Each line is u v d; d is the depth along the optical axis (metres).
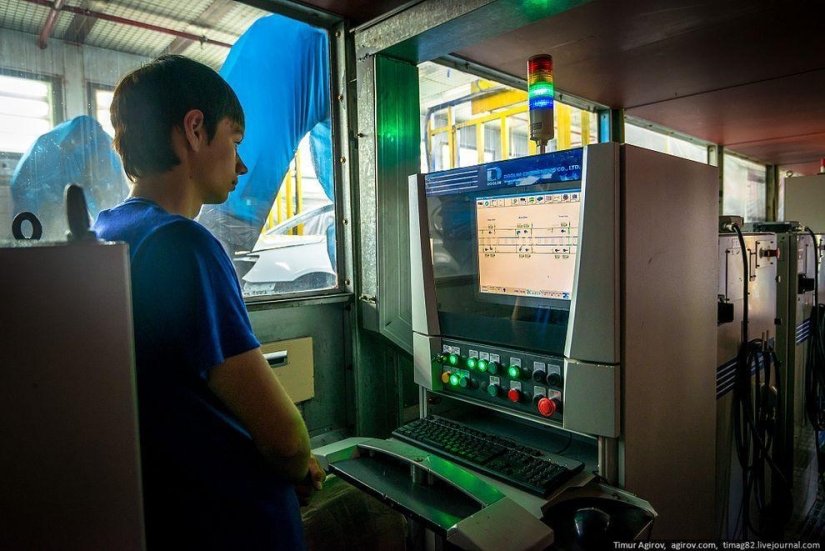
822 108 3.31
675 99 3.09
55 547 0.48
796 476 2.54
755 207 5.48
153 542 0.71
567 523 1.06
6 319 0.45
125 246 0.51
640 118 3.58
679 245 1.25
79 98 1.43
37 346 0.46
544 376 1.21
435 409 1.55
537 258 1.23
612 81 2.74
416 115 1.84
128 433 0.51
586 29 2.04
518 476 1.14
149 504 0.70
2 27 1.32
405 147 1.80
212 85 0.80
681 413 1.29
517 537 0.92
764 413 1.91
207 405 0.73
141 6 1.50
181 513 0.70
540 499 1.07
